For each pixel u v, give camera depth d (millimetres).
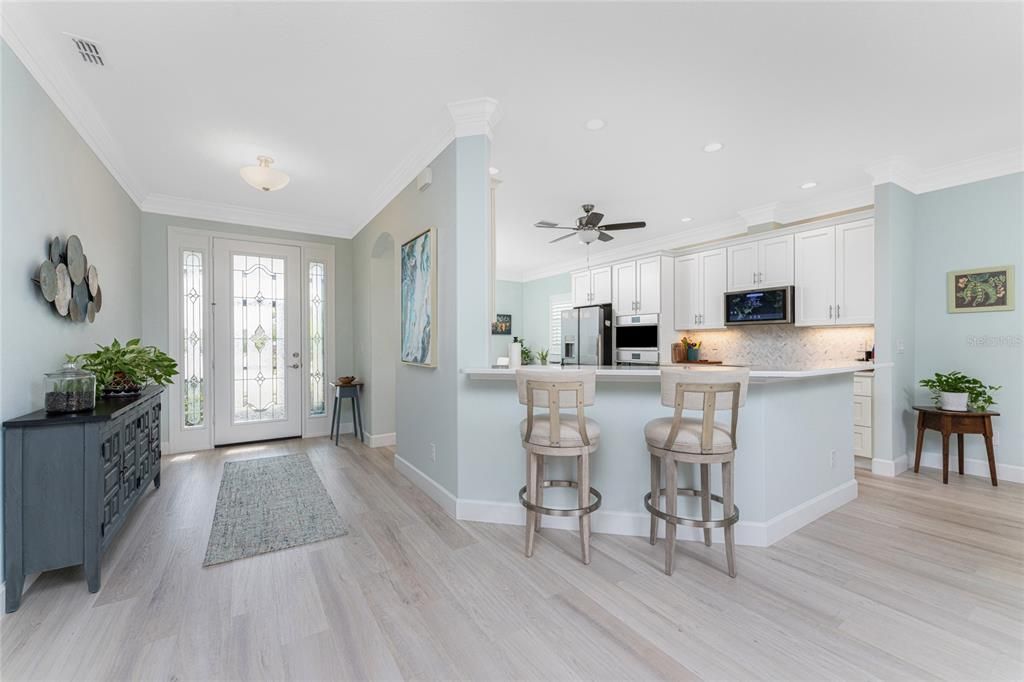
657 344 5551
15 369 1955
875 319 3693
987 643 1631
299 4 1885
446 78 2430
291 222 4980
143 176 3746
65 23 1970
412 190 3520
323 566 2199
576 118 2850
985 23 2006
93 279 2850
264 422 4887
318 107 2711
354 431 5199
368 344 4766
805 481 2721
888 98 2631
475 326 2795
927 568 2164
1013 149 3318
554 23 2014
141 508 2953
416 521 2760
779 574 2111
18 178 1986
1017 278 3398
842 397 3076
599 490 2627
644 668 1512
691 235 5594
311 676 1476
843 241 4113
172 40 2105
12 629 1697
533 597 1930
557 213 4863
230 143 3164
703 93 2574
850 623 1747
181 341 4422
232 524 2701
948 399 3490
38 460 1865
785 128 2986
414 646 1622
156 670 1492
